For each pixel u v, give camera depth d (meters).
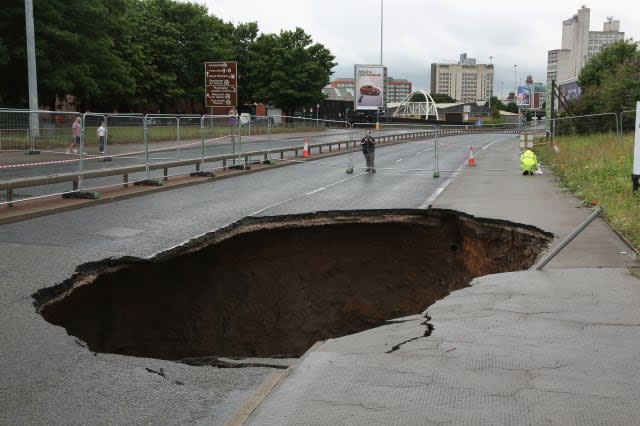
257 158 25.30
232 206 14.01
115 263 8.72
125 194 14.88
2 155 12.57
